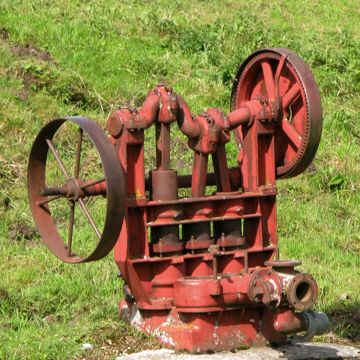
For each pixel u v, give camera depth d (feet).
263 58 37.81
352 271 48.26
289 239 52.39
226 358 33.91
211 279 34.60
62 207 52.49
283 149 37.81
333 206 58.39
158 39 75.56
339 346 36.68
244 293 34.55
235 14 85.71
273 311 34.76
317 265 48.73
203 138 35.81
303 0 96.27
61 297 41.98
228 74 71.00
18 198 52.85
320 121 35.83
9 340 36.65
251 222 37.22
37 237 49.62
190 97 67.51
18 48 66.08
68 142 57.93
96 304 41.14
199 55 73.87
